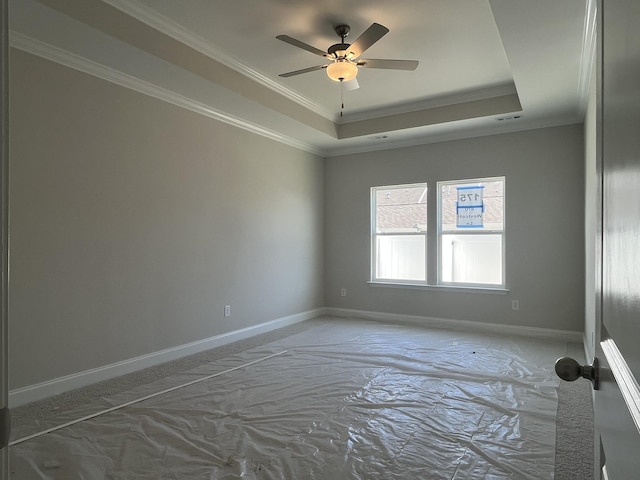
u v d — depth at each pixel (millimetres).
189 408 2883
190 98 4082
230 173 4730
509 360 3955
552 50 3092
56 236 3135
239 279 4848
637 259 481
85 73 3307
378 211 6105
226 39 3396
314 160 6168
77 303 3268
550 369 3686
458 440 2424
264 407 2902
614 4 652
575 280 4730
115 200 3539
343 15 3043
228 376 3559
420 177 5660
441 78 4191
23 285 2949
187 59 3416
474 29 3242
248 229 4980
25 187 2957
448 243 5555
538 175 4918
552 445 2367
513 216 5062
